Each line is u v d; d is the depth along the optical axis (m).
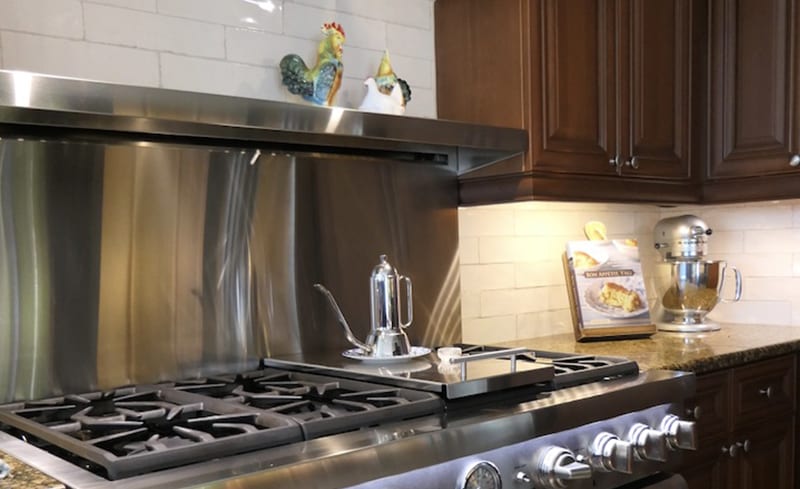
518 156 1.88
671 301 2.51
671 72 2.25
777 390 2.09
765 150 2.28
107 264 1.45
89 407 1.25
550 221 2.38
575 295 2.20
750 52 2.31
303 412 1.22
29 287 1.36
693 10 2.32
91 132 1.43
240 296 1.62
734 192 2.35
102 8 1.49
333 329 1.78
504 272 2.23
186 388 1.41
